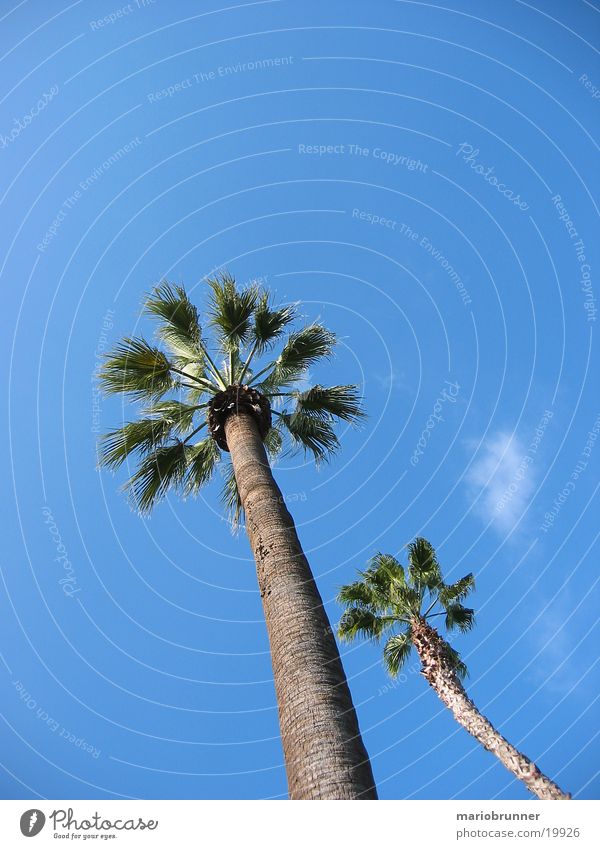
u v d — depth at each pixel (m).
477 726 11.34
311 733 4.74
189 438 10.59
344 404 11.19
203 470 11.02
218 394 9.80
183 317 10.55
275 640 5.77
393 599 14.56
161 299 10.59
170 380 10.42
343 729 4.80
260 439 9.14
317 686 5.13
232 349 10.73
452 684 12.34
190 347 10.86
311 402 11.09
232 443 8.95
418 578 15.00
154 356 10.16
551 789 9.98
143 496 10.38
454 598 14.78
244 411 9.55
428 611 14.55
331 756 4.56
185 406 10.77
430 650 13.08
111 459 10.33
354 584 15.08
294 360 10.97
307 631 5.70
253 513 7.39
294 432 11.34
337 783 4.41
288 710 5.04
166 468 10.44
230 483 11.17
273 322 10.76
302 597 6.11
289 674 5.31
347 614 14.74
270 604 6.15
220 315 10.66
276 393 11.09
